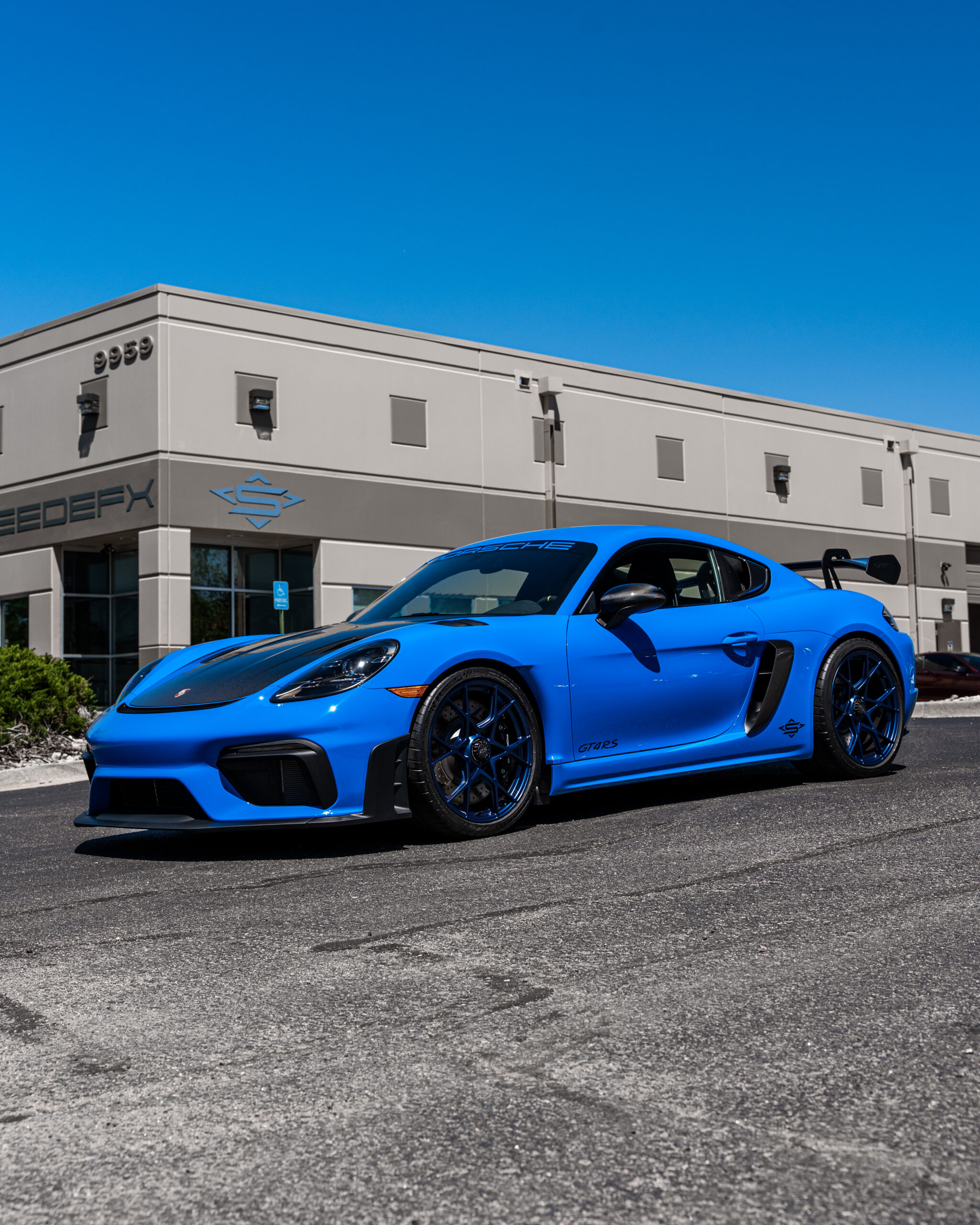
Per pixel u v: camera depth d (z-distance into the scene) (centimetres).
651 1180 134
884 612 518
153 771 377
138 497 1758
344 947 243
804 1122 149
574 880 303
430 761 373
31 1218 131
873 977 208
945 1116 149
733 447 2478
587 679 417
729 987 205
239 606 1872
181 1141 149
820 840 345
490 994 206
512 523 2127
